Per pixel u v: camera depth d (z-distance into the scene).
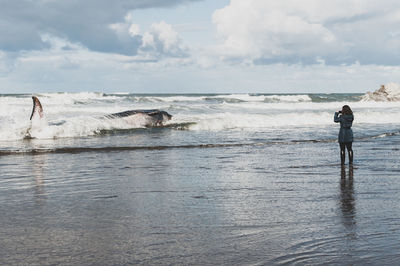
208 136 19.34
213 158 12.76
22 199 7.36
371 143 16.45
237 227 5.56
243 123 24.47
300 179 9.30
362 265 4.20
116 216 6.16
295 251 4.62
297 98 63.38
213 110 34.25
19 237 5.12
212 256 4.47
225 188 8.30
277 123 25.42
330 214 6.23
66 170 10.62
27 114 27.61
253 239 5.05
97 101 45.00
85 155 13.48
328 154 13.60
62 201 7.18
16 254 4.52
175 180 9.22
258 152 14.13
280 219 5.96
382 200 7.19
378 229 5.45
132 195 7.67
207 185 8.63
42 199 7.36
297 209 6.55
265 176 9.70
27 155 13.51
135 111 24.33
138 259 4.38
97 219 5.99
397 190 8.05
